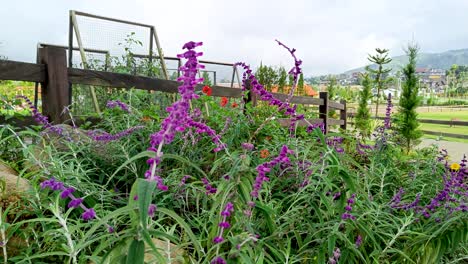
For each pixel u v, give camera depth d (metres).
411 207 2.43
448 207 2.28
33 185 1.74
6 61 3.35
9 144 2.81
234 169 1.31
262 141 3.56
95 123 3.98
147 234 0.89
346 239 1.78
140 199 0.86
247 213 1.37
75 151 2.49
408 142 9.10
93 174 2.62
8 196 1.82
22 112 3.58
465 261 2.34
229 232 1.41
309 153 2.51
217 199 1.38
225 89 5.48
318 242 1.95
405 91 11.52
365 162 4.00
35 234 1.62
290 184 2.42
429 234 2.09
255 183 1.31
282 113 4.10
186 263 1.54
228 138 3.23
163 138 1.01
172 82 4.64
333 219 2.07
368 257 1.92
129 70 7.38
